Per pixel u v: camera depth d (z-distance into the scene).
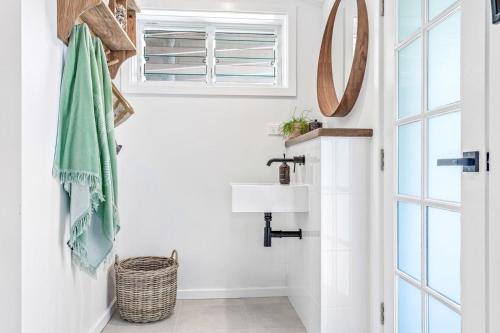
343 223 2.00
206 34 3.13
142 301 2.40
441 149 1.44
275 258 2.99
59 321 1.60
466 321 1.17
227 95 2.95
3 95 1.26
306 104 3.02
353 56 2.19
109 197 1.69
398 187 1.79
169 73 3.11
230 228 2.95
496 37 1.04
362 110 2.11
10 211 1.26
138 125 2.89
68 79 1.58
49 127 1.48
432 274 1.49
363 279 2.01
